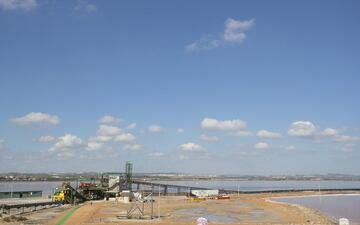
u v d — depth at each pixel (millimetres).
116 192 168375
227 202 167375
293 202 191000
